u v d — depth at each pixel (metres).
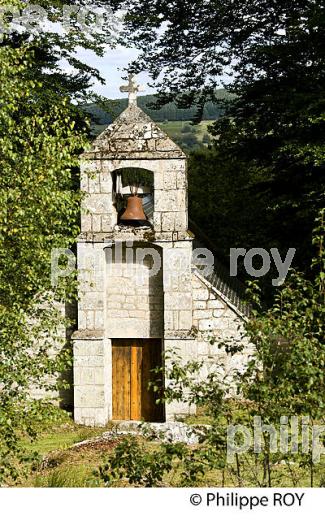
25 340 12.73
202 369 21.30
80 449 17.22
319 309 10.38
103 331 21.05
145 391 21.55
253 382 10.55
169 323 21.06
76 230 14.04
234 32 30.16
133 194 21.39
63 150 13.48
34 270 13.30
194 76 31.81
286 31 26.84
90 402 20.94
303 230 26.78
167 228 21.02
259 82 27.67
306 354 9.87
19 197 13.04
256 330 10.40
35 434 12.82
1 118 13.77
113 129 21.08
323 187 23.81
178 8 29.39
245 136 28.48
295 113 23.56
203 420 20.27
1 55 13.66
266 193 28.45
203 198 38.38
